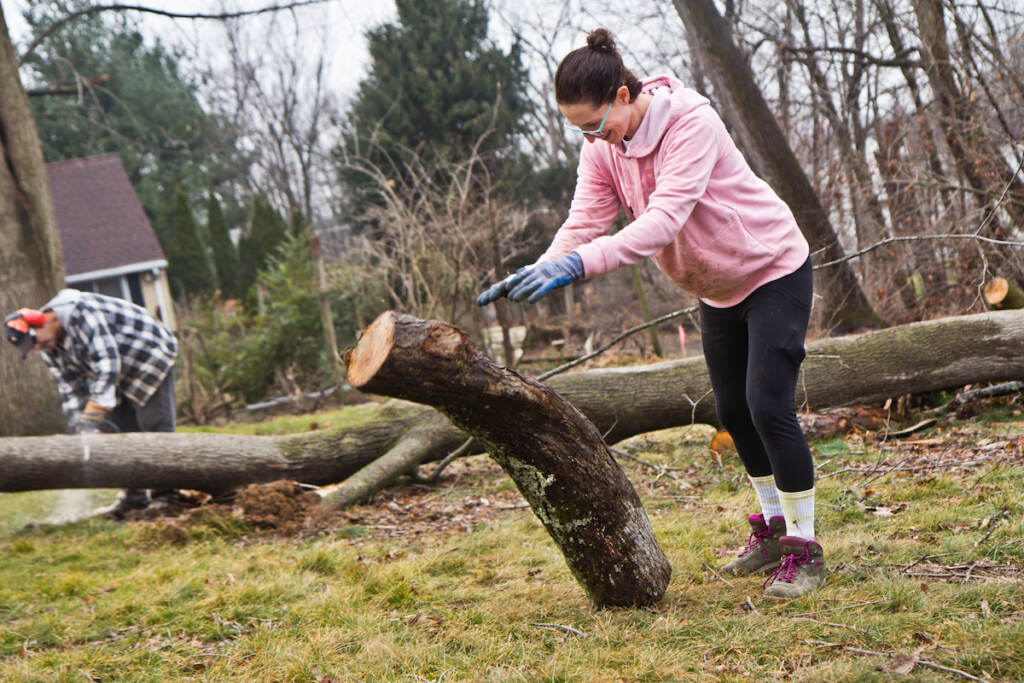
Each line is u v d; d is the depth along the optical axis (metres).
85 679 2.40
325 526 4.58
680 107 2.40
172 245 25.95
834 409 5.59
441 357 2.06
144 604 3.16
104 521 5.09
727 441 5.22
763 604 2.49
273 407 13.10
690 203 2.36
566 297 16.56
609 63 2.34
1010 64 7.77
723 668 2.04
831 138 10.75
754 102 9.66
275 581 3.30
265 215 24.62
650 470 5.12
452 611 2.77
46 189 7.90
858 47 10.55
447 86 21.55
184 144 34.38
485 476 5.64
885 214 9.58
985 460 4.01
